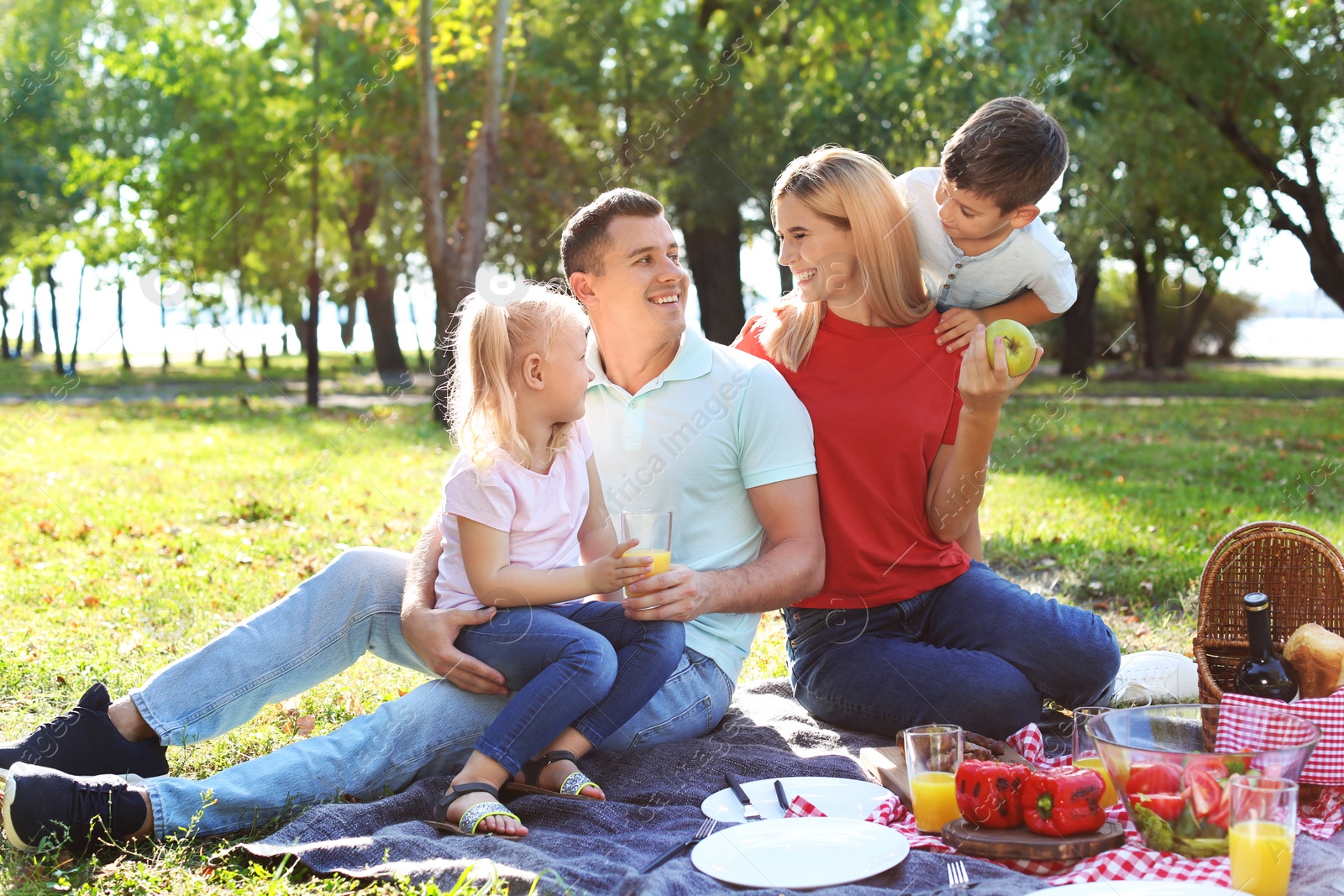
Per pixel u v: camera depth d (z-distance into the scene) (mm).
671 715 2930
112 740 2541
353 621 2756
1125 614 4824
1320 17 13086
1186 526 6840
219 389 22141
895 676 2986
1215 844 2088
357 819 2477
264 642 2650
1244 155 13938
